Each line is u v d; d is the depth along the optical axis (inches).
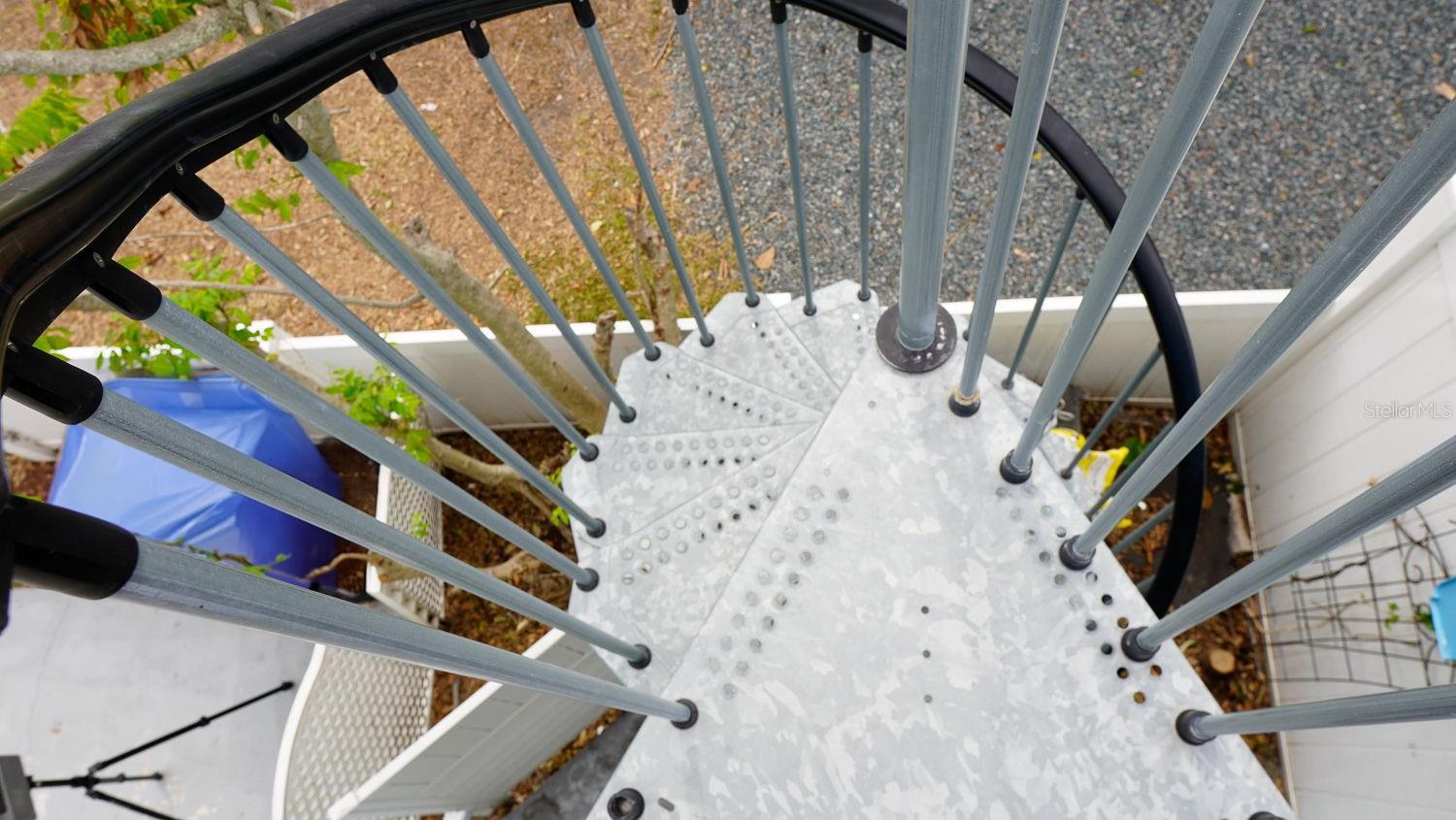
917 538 65.7
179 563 26.5
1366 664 137.9
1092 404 185.9
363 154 213.3
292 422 167.5
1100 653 61.3
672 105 213.3
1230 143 195.8
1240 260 187.5
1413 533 125.8
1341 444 142.6
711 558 92.9
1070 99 204.5
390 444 48.4
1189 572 172.7
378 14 45.1
